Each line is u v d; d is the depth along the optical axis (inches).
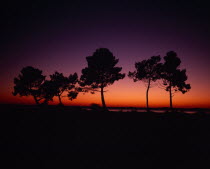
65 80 1660.9
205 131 885.8
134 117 1089.4
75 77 1676.9
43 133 860.6
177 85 1637.6
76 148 697.0
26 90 1572.3
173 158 592.7
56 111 1199.6
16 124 958.4
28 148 687.7
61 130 897.5
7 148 681.0
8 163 539.8
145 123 994.7
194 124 984.9
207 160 573.9
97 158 589.3
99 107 1475.1
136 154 630.5
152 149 685.9
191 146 715.4
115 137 821.2
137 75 1710.1
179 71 1635.1
